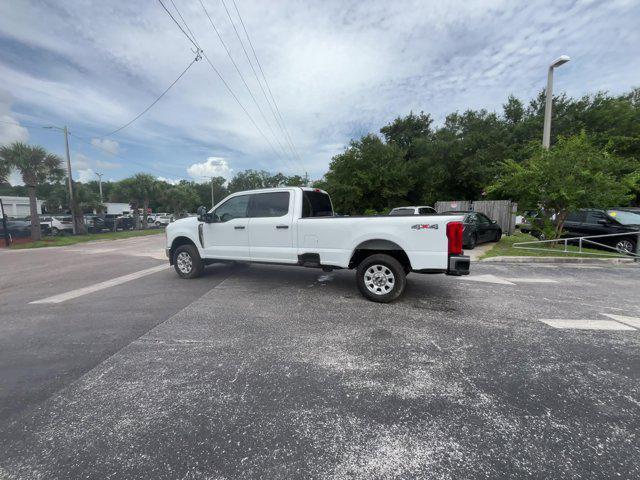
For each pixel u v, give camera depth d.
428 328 3.89
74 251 13.56
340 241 5.12
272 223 5.70
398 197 22.50
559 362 3.01
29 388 2.69
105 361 3.15
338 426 2.15
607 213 10.06
